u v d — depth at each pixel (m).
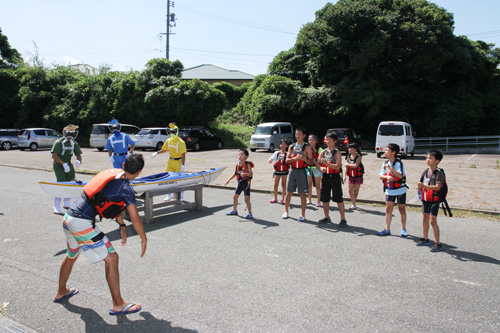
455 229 6.45
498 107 27.67
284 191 8.66
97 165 16.41
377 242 5.72
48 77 32.69
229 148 26.91
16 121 32.19
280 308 3.65
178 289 4.08
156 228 6.55
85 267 4.73
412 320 3.42
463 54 25.09
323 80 27.66
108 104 29.50
